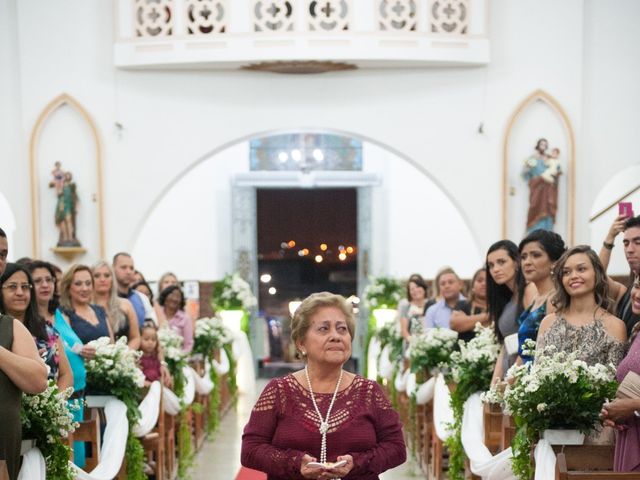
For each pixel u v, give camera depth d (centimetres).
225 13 1150
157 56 1169
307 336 330
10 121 1210
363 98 1219
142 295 840
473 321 700
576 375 392
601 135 1207
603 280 421
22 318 451
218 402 1062
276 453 319
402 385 953
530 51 1202
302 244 1880
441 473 712
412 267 1620
